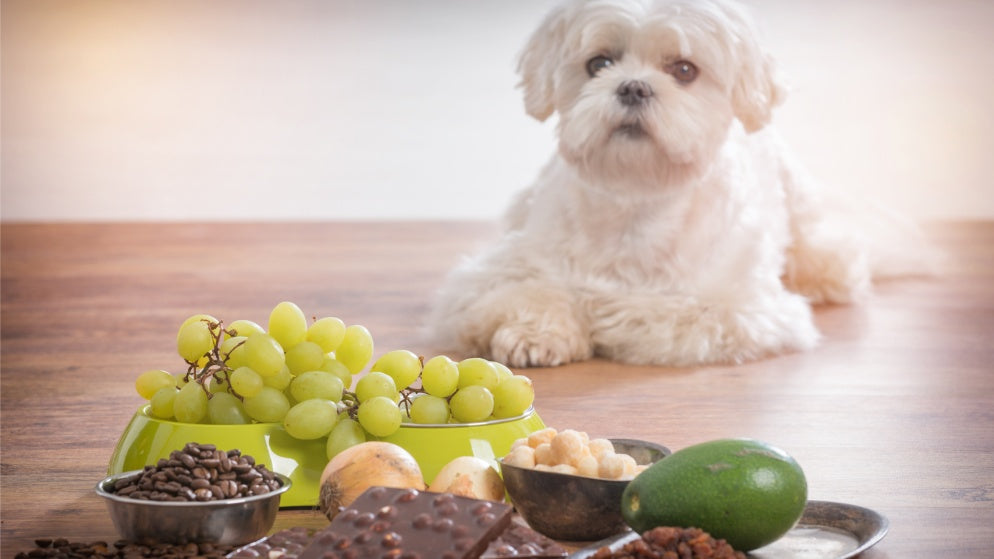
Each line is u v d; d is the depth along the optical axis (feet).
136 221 20.81
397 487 4.37
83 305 11.95
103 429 6.63
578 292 9.76
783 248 12.14
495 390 5.37
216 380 5.21
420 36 29.35
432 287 13.16
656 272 9.74
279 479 4.57
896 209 21.50
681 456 4.21
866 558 4.44
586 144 8.86
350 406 5.15
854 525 4.57
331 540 3.84
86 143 25.12
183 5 29.22
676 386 8.13
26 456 6.00
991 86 26.35
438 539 3.83
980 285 13.94
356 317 11.11
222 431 4.92
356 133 26.35
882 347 9.90
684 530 3.87
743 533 4.06
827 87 26.66
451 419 5.37
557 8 9.61
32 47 28.32
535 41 9.94
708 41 8.82
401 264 15.26
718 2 9.37
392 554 3.74
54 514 4.95
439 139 26.16
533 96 10.06
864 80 26.76
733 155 10.33
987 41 27.71
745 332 9.30
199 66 28.53
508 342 8.98
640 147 8.68
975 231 19.30
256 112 26.96
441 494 4.10
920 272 14.75
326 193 23.12
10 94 26.91
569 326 9.30
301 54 29.12
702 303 9.51
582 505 4.46
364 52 29.07
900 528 4.84
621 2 8.95
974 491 5.42
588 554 4.13
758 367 8.98
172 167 24.20
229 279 13.84
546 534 4.62
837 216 15.57
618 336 9.34
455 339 9.55
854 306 12.41
